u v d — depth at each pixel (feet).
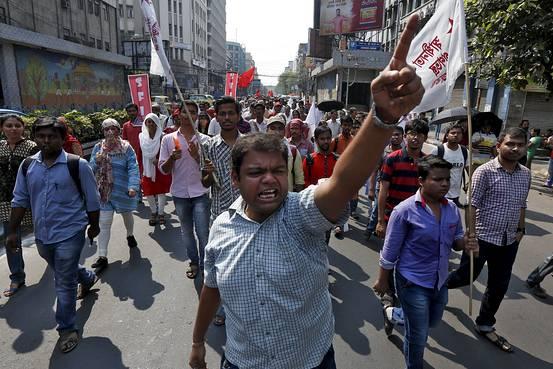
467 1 23.86
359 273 15.28
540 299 13.47
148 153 19.71
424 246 8.40
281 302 4.70
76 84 69.67
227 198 11.22
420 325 8.37
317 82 155.74
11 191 13.55
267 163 4.52
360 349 10.60
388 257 8.80
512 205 10.23
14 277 13.53
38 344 10.63
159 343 10.71
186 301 12.91
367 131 3.77
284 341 4.84
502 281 10.65
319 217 4.38
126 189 15.97
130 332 11.18
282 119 14.32
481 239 10.59
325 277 5.00
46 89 59.31
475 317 12.23
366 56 93.76
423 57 11.81
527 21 20.70
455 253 17.67
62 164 10.36
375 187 18.88
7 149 13.56
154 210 20.75
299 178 13.34
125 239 18.61
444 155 14.93
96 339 10.84
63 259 10.23
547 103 51.42
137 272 15.02
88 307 12.50
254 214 4.99
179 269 15.30
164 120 30.63
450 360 10.19
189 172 13.71
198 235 13.85
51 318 11.89
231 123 10.97
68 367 9.75
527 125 38.40
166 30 208.95
